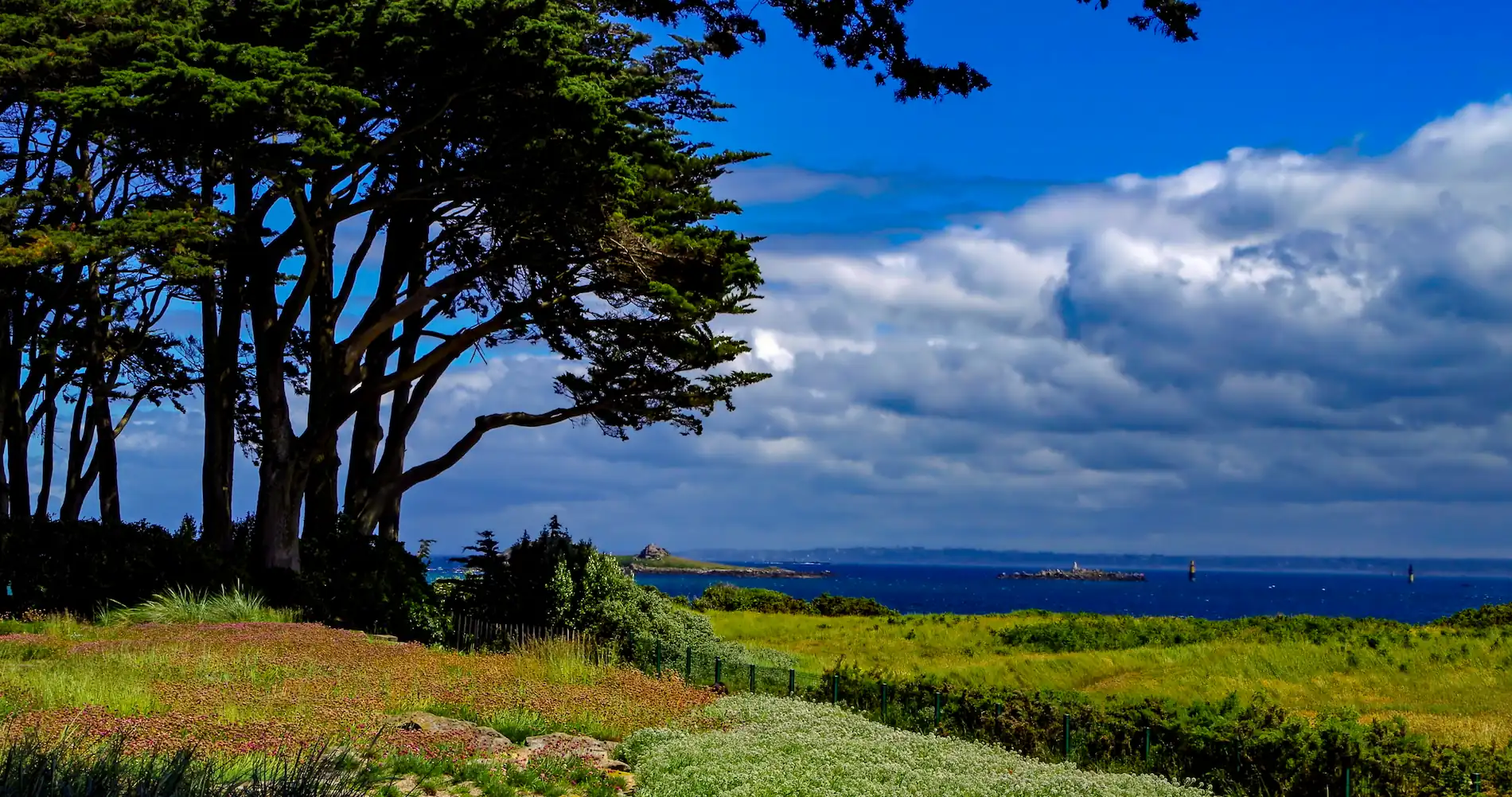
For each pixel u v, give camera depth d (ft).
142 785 27.22
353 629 85.20
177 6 81.97
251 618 80.53
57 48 78.23
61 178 89.66
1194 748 46.32
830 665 91.20
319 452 94.02
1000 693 58.08
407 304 95.14
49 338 95.55
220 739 38.06
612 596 88.12
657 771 41.04
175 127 73.67
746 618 147.33
